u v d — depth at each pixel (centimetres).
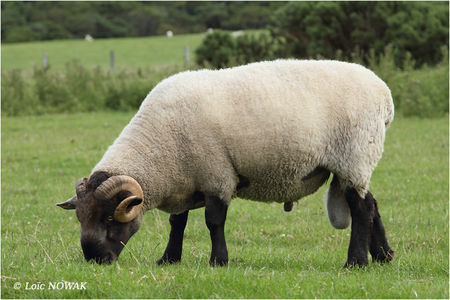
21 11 10050
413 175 1620
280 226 1216
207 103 811
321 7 3722
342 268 834
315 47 3709
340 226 893
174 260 877
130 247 998
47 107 3117
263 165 826
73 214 1299
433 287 725
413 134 2214
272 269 829
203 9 10725
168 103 824
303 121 817
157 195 830
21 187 1555
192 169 818
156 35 10112
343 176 841
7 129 2559
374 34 3738
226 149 809
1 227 1181
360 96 840
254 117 810
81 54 6588
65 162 1862
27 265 825
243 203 1417
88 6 10694
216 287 693
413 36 3612
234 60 3300
